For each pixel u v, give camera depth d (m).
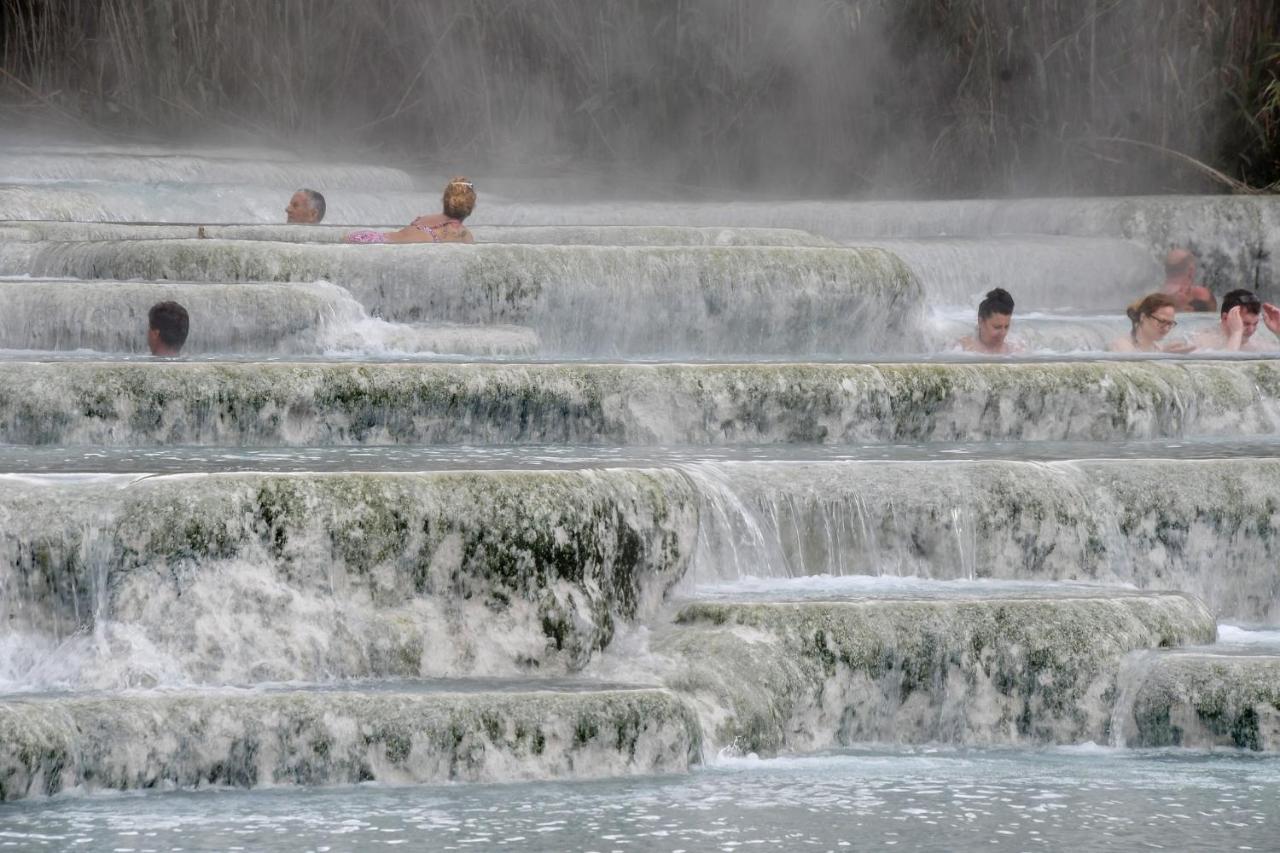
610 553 18.02
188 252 31.83
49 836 13.17
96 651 16.44
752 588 19.48
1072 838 13.67
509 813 14.12
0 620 16.89
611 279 33.41
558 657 17.50
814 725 17.42
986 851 13.25
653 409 24.36
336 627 16.94
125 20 65.81
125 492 17.02
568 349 33.34
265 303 29.75
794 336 34.81
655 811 14.29
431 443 23.62
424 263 32.41
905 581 20.30
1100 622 18.28
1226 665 17.53
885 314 35.53
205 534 16.80
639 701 15.94
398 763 15.15
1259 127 57.22
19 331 29.08
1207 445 25.47
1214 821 14.25
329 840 13.17
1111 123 60.22
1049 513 20.78
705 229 39.28
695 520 18.95
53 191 43.25
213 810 14.09
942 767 16.52
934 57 64.81
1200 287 46.00
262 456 21.34
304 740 15.00
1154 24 59.19
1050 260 44.69
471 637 17.31
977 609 18.08
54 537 16.83
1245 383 27.67
